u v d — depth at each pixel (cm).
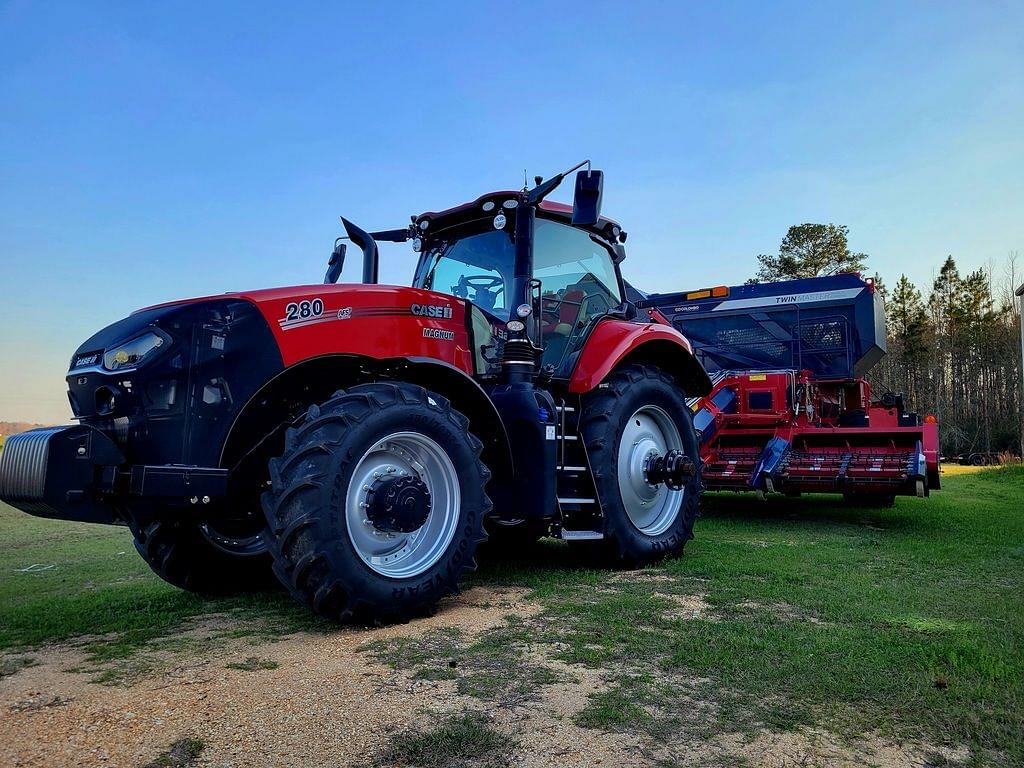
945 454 3825
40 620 326
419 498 324
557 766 177
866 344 862
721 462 724
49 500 272
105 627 315
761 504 847
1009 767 178
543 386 432
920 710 211
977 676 236
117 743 187
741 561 458
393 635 294
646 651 266
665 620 310
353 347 347
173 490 291
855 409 914
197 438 311
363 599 299
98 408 305
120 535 696
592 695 223
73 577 456
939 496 973
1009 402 3809
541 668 249
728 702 217
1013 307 3778
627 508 466
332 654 268
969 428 3859
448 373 365
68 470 277
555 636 289
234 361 319
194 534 382
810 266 3847
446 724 200
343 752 183
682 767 177
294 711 210
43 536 690
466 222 475
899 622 303
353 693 225
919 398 4122
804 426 769
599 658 258
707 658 255
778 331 905
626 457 470
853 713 209
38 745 186
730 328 930
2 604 368
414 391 340
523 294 414
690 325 947
